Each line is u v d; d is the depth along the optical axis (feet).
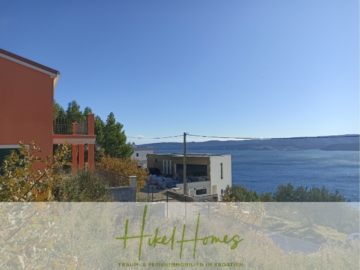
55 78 31.24
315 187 53.01
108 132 84.12
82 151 46.19
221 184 100.99
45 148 29.19
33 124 28.84
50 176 9.60
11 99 28.02
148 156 131.03
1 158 26.84
